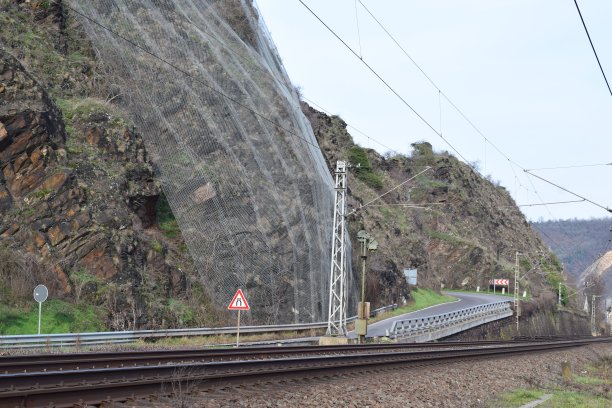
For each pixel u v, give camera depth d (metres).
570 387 23.14
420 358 25.03
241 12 64.94
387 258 77.06
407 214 114.31
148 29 48.56
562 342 57.78
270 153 51.41
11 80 34.47
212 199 42.69
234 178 45.09
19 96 34.25
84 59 43.25
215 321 37.44
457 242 121.81
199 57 50.72
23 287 28.92
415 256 95.44
